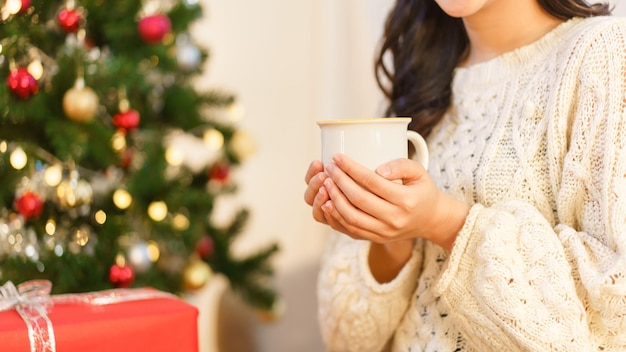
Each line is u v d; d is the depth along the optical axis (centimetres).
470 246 81
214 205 166
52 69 133
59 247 135
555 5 92
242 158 173
